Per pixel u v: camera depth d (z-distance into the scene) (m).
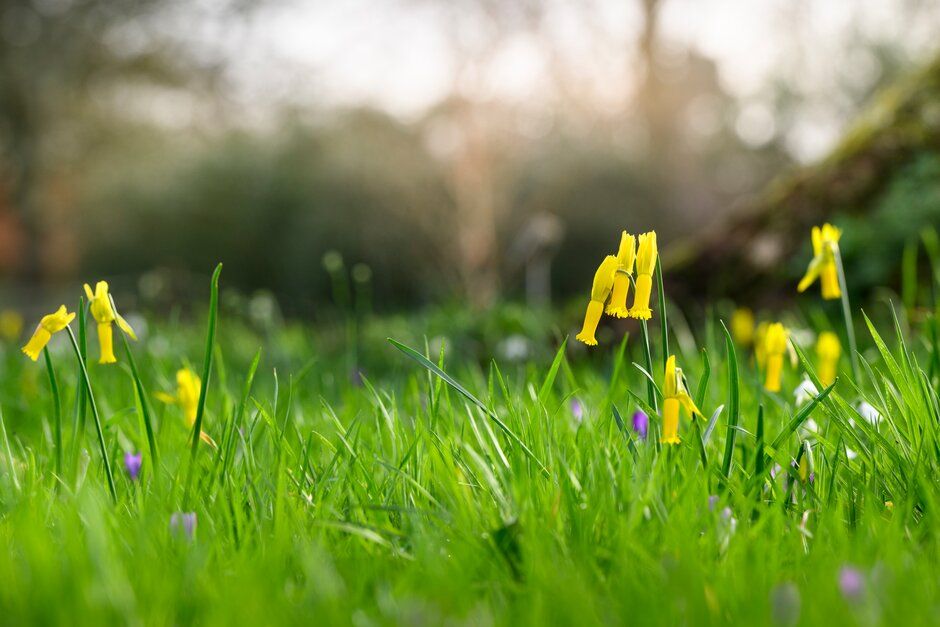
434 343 7.16
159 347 5.97
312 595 1.56
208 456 2.43
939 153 7.08
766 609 1.49
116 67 26.81
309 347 7.10
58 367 4.58
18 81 26.30
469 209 19.17
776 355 2.77
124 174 25.92
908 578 1.56
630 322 6.81
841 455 2.24
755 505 1.94
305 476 2.31
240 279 23.17
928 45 25.66
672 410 2.06
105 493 2.19
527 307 8.75
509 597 1.68
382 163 22.05
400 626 1.42
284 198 22.78
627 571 1.63
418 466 2.30
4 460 2.39
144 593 1.57
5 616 1.51
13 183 27.16
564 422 2.71
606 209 23.28
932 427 2.16
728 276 7.29
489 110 20.53
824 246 2.74
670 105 26.83
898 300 6.59
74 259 26.42
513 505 1.95
